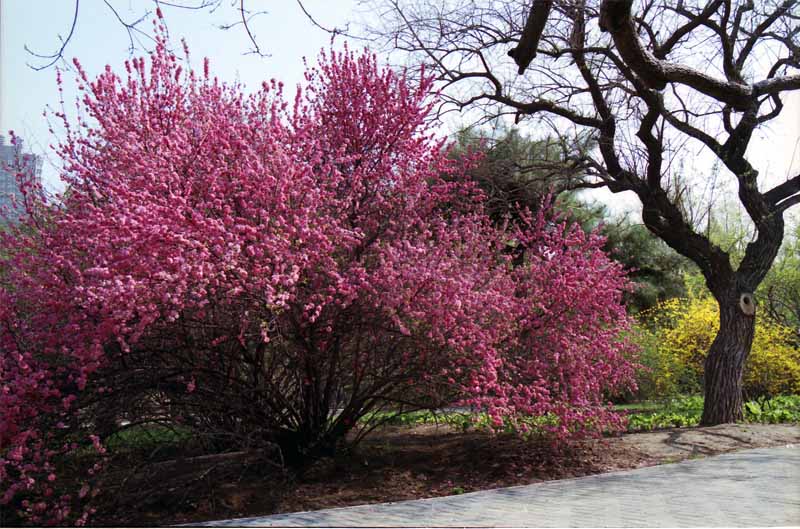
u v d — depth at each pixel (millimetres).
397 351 8250
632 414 13875
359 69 9086
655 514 5676
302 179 7270
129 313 5973
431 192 9023
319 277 7246
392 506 6605
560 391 8906
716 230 23438
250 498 7168
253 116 8188
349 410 8641
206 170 7266
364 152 8859
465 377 8078
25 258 7301
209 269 6426
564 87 13297
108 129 7562
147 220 6266
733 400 12242
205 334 7629
